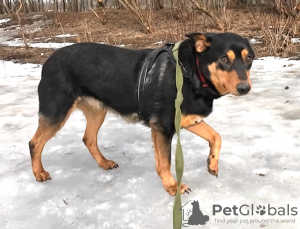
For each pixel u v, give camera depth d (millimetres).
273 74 2340
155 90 1011
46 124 1126
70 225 930
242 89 896
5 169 1255
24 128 1649
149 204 1008
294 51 2785
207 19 3801
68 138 1519
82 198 1055
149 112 1036
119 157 1322
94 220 947
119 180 1149
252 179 1108
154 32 3615
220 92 982
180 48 1000
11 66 2957
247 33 3301
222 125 1572
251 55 962
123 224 924
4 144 1474
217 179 1120
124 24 4098
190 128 1088
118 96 1088
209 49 951
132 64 1071
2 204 1039
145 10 4180
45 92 1123
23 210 1006
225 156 1271
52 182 1158
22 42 3756
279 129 1491
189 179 1132
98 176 1186
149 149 1380
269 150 1302
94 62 1101
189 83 975
